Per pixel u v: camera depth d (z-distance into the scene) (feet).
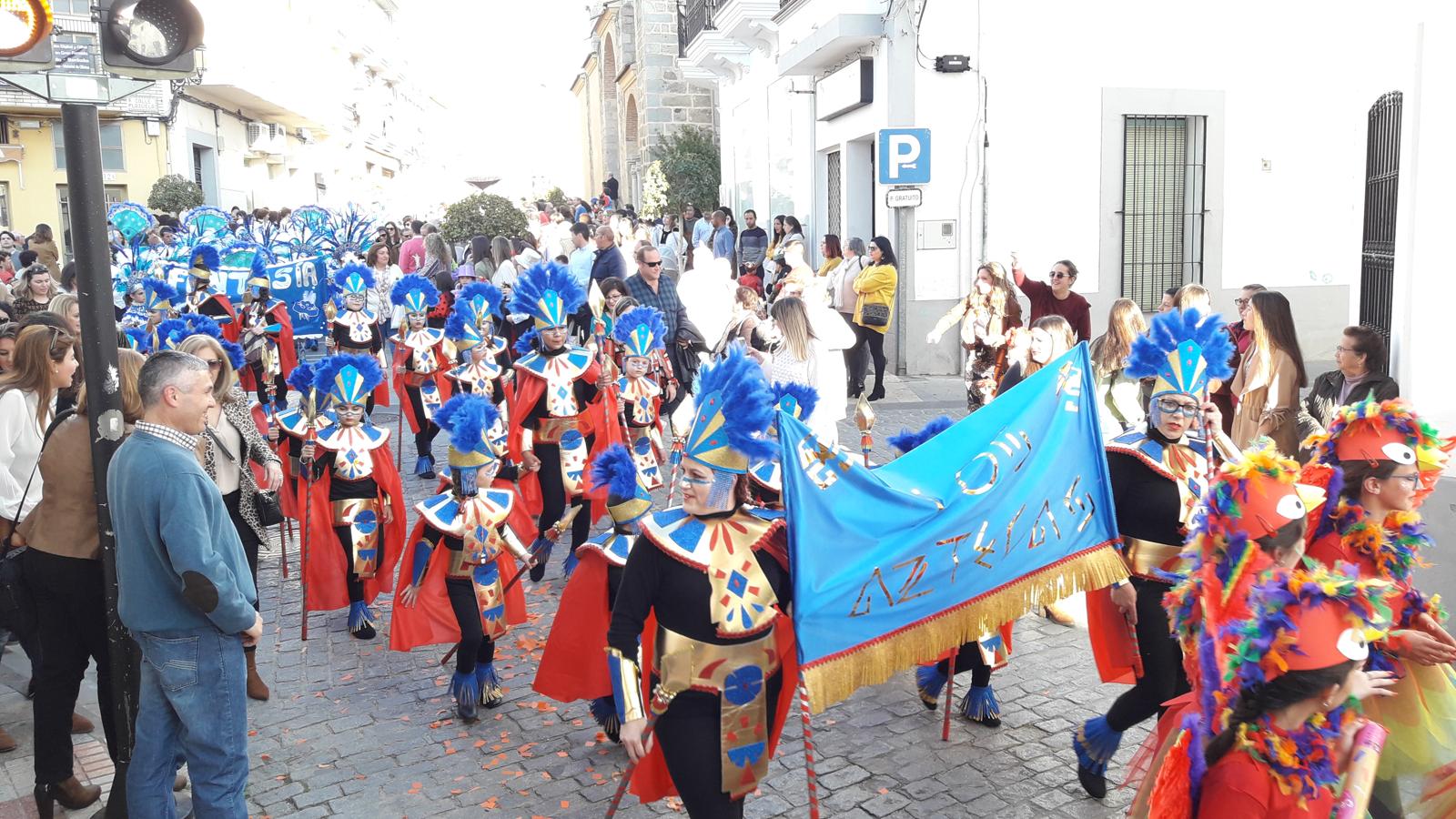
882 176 51.37
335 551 23.72
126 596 13.89
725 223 70.28
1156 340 16.58
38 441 17.84
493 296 37.96
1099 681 20.49
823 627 13.84
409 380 37.78
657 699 12.94
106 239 14.96
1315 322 54.19
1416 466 12.83
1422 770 12.77
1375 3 26.07
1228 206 52.80
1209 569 11.08
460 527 19.42
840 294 48.67
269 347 40.47
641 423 29.09
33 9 13.93
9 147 88.84
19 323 20.65
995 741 18.25
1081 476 16.56
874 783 16.96
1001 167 52.21
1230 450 16.71
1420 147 23.49
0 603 17.46
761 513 13.67
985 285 36.11
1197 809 10.05
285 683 21.53
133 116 92.27
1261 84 52.31
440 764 18.04
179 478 13.57
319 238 73.15
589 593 16.67
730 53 78.07
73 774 16.42
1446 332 23.11
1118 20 51.37
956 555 15.19
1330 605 9.52
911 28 51.67
